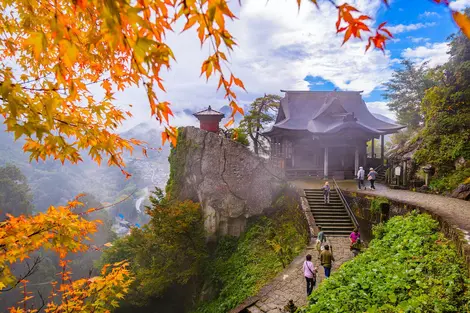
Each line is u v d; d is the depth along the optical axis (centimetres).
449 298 601
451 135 1909
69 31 190
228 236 2111
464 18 117
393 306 642
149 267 1867
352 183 2302
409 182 1994
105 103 333
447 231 925
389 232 1125
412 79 3734
